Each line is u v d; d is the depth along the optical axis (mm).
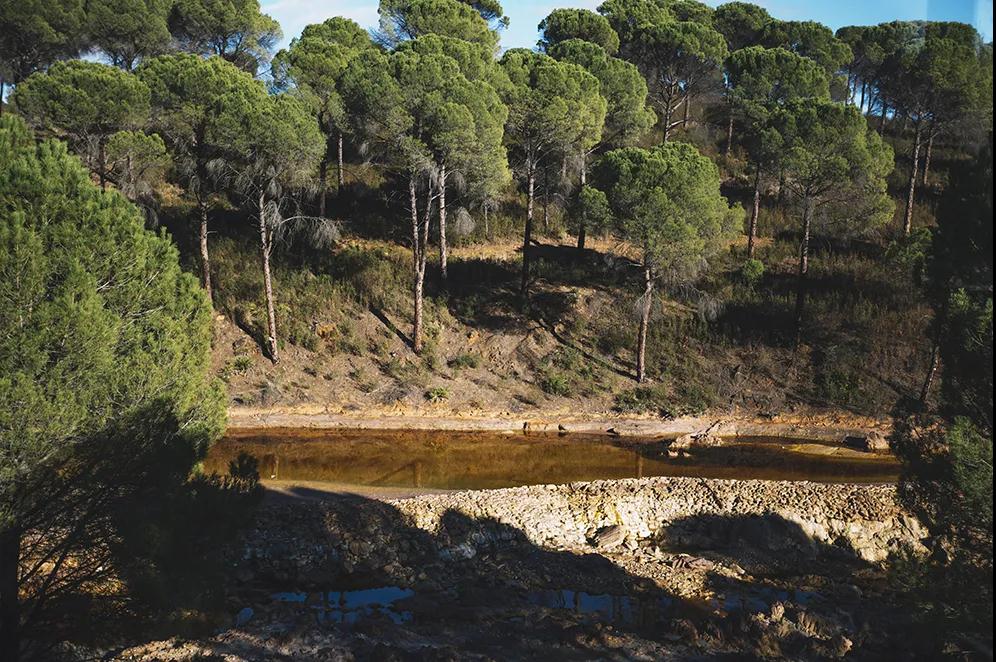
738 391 35219
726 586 19172
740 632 16359
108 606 11297
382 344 36281
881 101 47406
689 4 66188
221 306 36344
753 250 43781
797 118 34875
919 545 21484
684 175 32188
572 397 34938
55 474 11164
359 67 33188
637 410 34375
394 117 32531
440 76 32969
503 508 22219
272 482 24406
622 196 32406
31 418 10531
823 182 35219
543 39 55875
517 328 37812
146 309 13078
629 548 21406
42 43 40938
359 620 16328
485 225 44594
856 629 16766
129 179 32156
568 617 17250
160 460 11945
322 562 19281
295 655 14508
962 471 11086
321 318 36844
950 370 11656
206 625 11844
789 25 57906
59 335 10945
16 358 10688
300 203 42969
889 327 36844
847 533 21734
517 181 47906
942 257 11469
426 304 38312
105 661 12898
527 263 38875
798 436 32969
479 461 29312
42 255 11047
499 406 34375
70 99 29891
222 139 30656
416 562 19875
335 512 20984
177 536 11422
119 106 30375
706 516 22609
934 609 11914
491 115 33500
